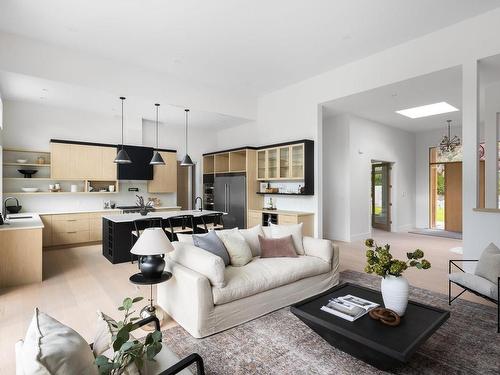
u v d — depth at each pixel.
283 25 3.99
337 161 6.95
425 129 8.52
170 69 5.48
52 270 4.34
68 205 6.43
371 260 2.29
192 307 2.46
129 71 5.27
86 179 6.30
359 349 1.98
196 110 6.27
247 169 6.87
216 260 2.52
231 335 2.48
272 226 3.91
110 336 1.36
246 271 2.93
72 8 3.59
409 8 3.62
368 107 6.13
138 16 3.78
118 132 7.02
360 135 7.08
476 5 3.56
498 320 2.52
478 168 3.80
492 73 4.27
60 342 1.02
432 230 8.51
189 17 3.80
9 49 4.16
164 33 4.19
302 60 5.11
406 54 4.47
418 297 3.30
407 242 6.67
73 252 5.56
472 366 2.04
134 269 4.39
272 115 6.87
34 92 5.19
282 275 2.98
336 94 5.48
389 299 2.16
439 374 1.96
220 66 5.35
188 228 5.39
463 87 3.90
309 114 6.00
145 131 7.57
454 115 6.87
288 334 2.49
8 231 3.67
